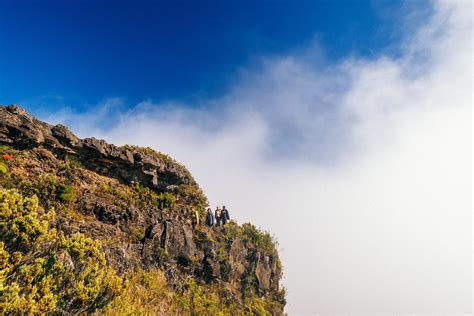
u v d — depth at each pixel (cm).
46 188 1410
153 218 1797
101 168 1808
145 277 1448
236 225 2495
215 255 1945
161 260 1638
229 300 1856
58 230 1303
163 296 1457
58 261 940
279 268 2539
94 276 984
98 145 1766
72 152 1678
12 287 748
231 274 2047
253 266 2233
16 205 907
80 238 1052
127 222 1659
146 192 1912
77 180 1614
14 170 1384
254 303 2048
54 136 1627
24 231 897
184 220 1998
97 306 984
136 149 2052
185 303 1527
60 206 1425
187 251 1794
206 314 1584
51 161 1559
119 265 1387
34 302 765
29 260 903
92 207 1552
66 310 896
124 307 1109
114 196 1717
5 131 1442
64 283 930
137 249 1580
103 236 1477
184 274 1744
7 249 868
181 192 2148
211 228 2167
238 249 2194
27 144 1508
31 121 1555
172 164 2164
